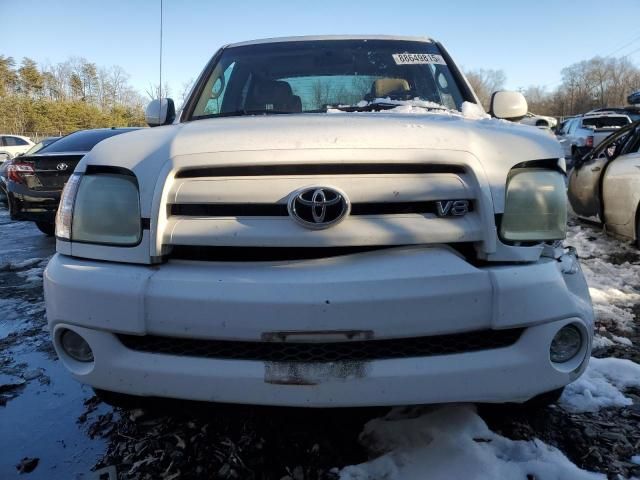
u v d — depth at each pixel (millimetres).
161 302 1864
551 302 1918
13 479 2152
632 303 4113
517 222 1994
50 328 2102
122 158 2102
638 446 2270
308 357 1859
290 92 3182
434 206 1960
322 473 2107
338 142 1970
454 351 1884
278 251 1924
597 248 5941
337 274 1830
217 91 3248
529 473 2053
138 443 2355
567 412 2520
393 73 3240
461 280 1838
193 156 1981
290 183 1927
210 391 1878
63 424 2564
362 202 1917
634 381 2816
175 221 1976
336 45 3465
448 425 2311
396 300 1794
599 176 6273
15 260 6391
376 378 1818
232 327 1821
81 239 2088
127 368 1938
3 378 3082
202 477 2129
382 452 2195
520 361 1891
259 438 2336
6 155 22000
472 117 2580
